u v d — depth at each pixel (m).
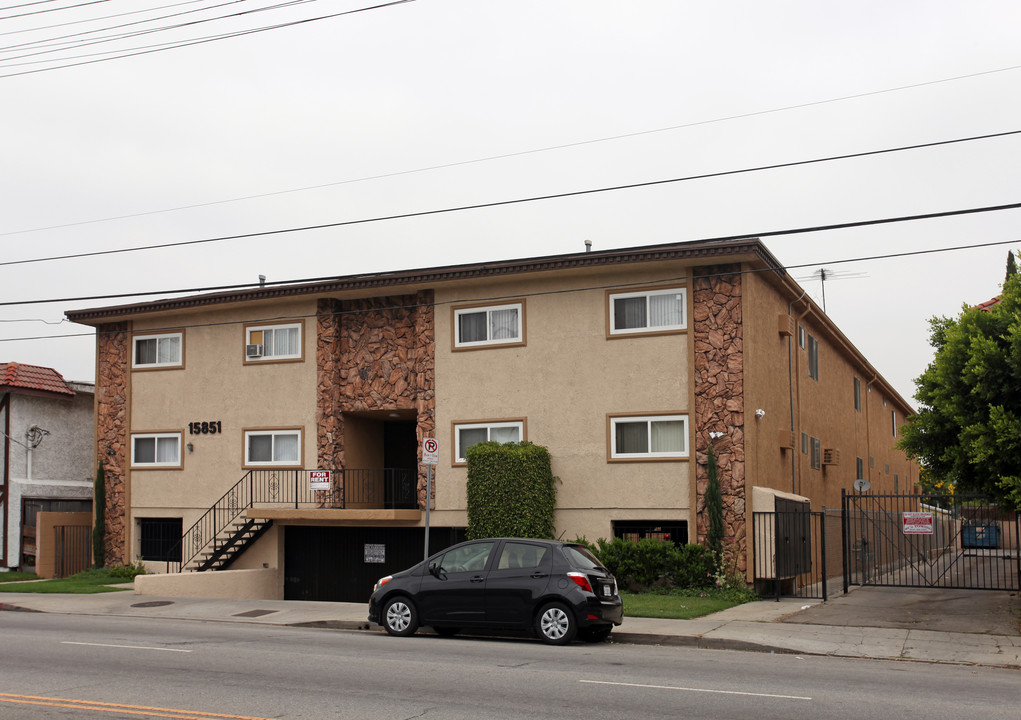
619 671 12.15
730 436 22.28
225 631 16.77
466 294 25.42
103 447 29.72
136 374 29.56
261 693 10.48
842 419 33.75
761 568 21.73
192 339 28.94
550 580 15.16
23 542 31.36
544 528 23.20
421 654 13.58
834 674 12.23
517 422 24.48
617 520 23.34
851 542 30.77
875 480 40.22
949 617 18.20
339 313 27.27
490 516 23.08
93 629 16.89
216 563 26.67
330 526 26.86
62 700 10.10
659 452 23.00
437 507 25.08
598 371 23.77
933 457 18.30
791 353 26.80
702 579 21.72
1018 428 15.79
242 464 27.73
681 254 22.50
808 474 27.98
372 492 28.41
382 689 10.73
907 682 11.65
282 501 27.12
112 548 29.22
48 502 32.34
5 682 11.17
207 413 28.42
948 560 36.72
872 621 17.67
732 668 12.63
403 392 26.30
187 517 28.33
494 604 15.34
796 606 20.08
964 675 12.47
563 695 10.41
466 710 9.61
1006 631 16.58
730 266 22.72
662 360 23.14
